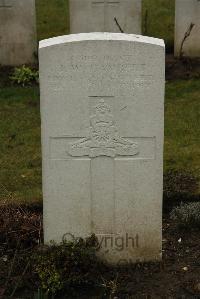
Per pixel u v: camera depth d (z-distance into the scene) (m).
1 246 2.66
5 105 4.12
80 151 2.44
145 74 2.35
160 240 2.54
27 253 2.56
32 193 3.03
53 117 2.39
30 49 4.76
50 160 2.44
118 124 2.40
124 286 2.44
